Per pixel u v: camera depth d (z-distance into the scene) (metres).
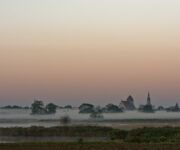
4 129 126.94
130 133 102.44
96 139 108.94
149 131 101.94
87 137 116.31
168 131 101.44
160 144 79.69
